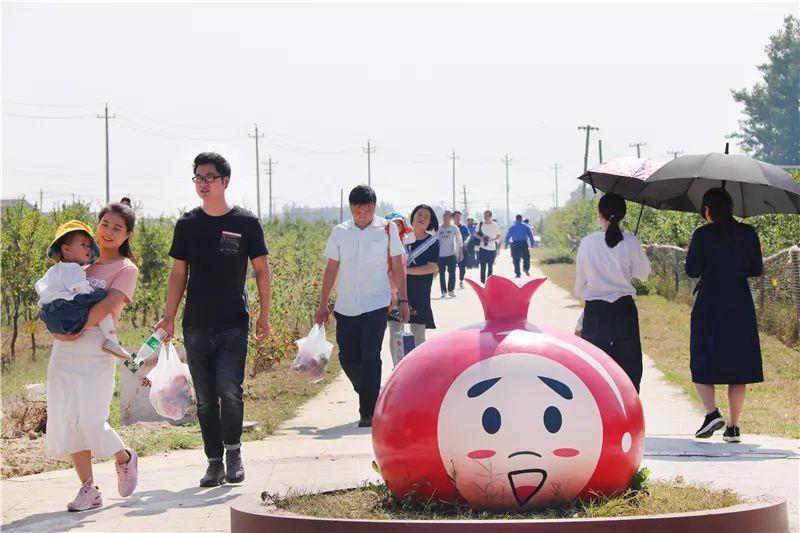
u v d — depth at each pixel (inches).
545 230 3211.1
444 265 1042.1
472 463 220.8
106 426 285.9
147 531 252.1
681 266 938.7
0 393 561.9
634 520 208.4
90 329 284.2
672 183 410.0
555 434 219.9
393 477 232.8
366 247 414.3
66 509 281.9
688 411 446.9
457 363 227.0
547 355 227.1
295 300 770.2
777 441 371.2
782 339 641.6
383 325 417.1
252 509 235.8
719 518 214.7
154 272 999.6
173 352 336.8
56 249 290.7
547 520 205.6
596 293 363.6
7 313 875.4
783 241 752.3
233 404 307.3
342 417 459.2
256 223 315.6
